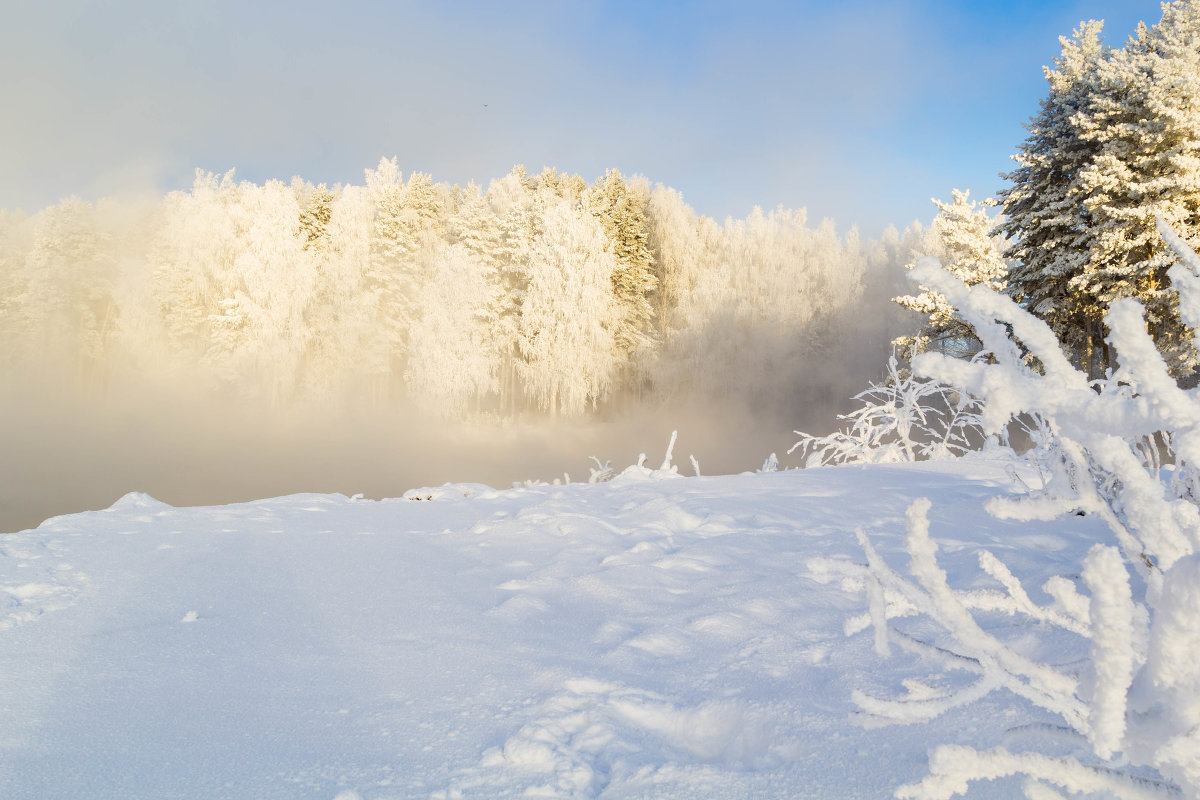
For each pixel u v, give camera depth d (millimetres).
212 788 1534
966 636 895
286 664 2273
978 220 24266
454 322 36750
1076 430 704
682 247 47562
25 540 4055
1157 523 711
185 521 4793
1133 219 18859
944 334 22828
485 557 3750
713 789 1446
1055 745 1350
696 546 3695
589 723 1820
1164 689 735
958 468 6363
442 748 1708
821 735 1604
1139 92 19516
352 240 38844
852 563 1029
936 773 877
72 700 2006
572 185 49938
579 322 37781
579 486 6500
